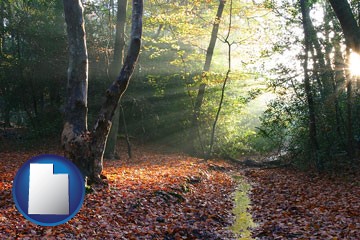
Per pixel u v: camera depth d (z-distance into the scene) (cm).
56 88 2348
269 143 2347
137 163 1731
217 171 1783
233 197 1251
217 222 919
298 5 1555
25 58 2220
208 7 2088
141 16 1051
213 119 2348
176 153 2306
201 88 2177
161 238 753
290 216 937
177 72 2447
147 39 2041
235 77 1967
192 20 2080
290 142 1739
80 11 996
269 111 1636
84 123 1008
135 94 2531
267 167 1870
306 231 790
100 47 2170
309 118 1544
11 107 2377
